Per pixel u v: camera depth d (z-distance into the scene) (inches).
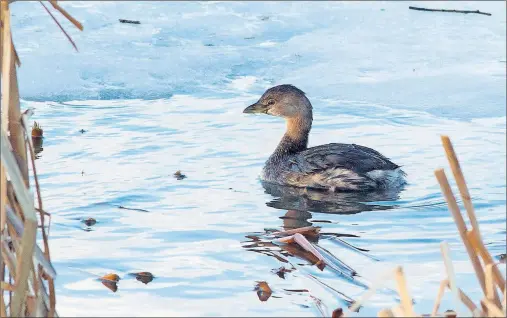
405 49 937.5
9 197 269.9
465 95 776.9
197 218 452.8
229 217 458.6
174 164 558.3
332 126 680.4
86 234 418.3
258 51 915.4
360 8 1122.7
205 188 512.7
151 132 634.8
